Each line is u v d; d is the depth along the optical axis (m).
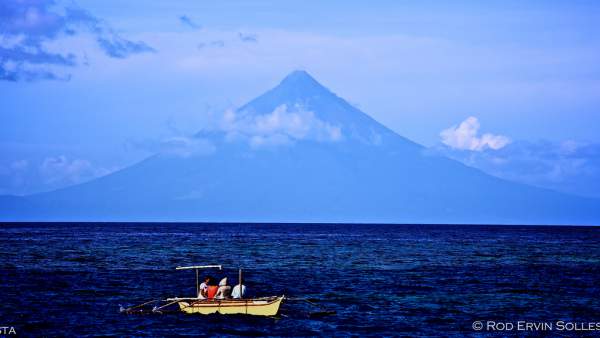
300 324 141.88
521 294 185.00
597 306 166.88
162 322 141.88
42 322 142.00
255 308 147.75
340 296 178.12
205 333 133.75
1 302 163.12
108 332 134.12
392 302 169.12
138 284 198.00
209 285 152.62
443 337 133.00
